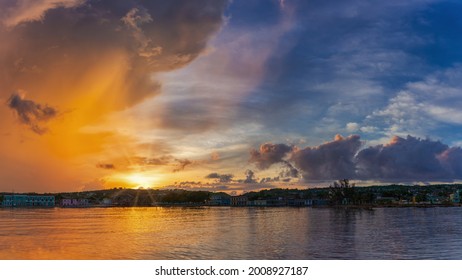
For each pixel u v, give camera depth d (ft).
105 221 570.05
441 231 371.35
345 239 307.99
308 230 387.75
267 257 229.25
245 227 431.02
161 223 514.27
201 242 293.43
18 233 371.97
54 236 343.05
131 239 316.60
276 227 426.51
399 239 308.19
